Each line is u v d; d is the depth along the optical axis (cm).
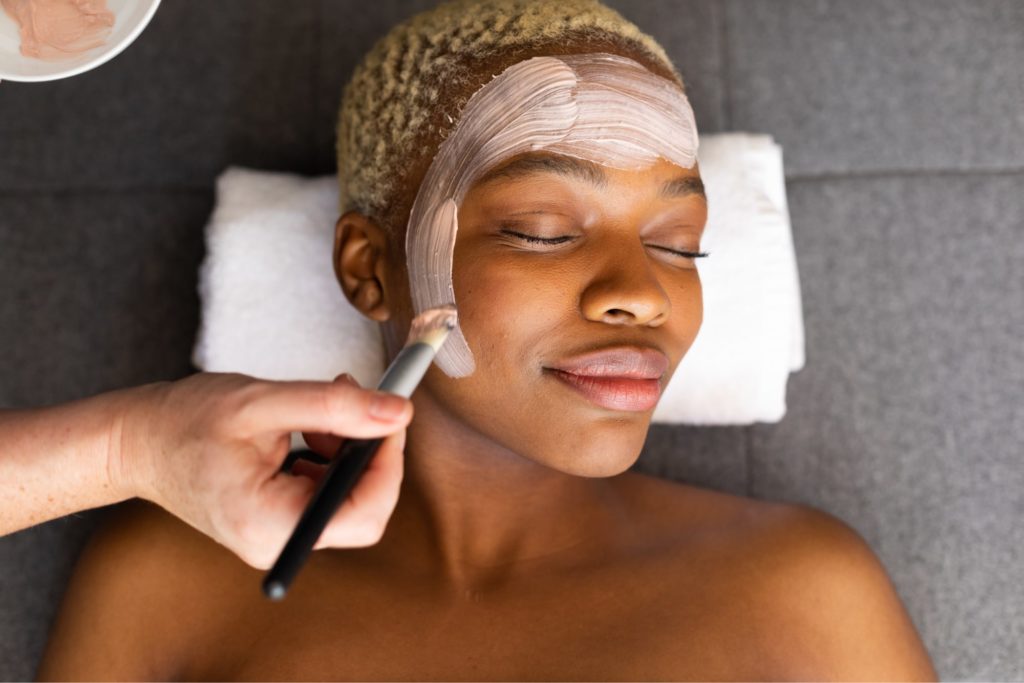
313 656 97
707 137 133
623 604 102
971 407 132
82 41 90
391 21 142
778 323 127
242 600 102
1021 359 133
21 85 139
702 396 128
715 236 128
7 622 125
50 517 84
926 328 134
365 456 65
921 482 130
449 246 93
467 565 105
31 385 132
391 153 99
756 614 103
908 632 108
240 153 139
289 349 125
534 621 100
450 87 96
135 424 79
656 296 88
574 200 91
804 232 137
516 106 92
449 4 107
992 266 135
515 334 89
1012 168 137
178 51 141
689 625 101
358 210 106
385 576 104
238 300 126
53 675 103
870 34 141
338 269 107
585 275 89
